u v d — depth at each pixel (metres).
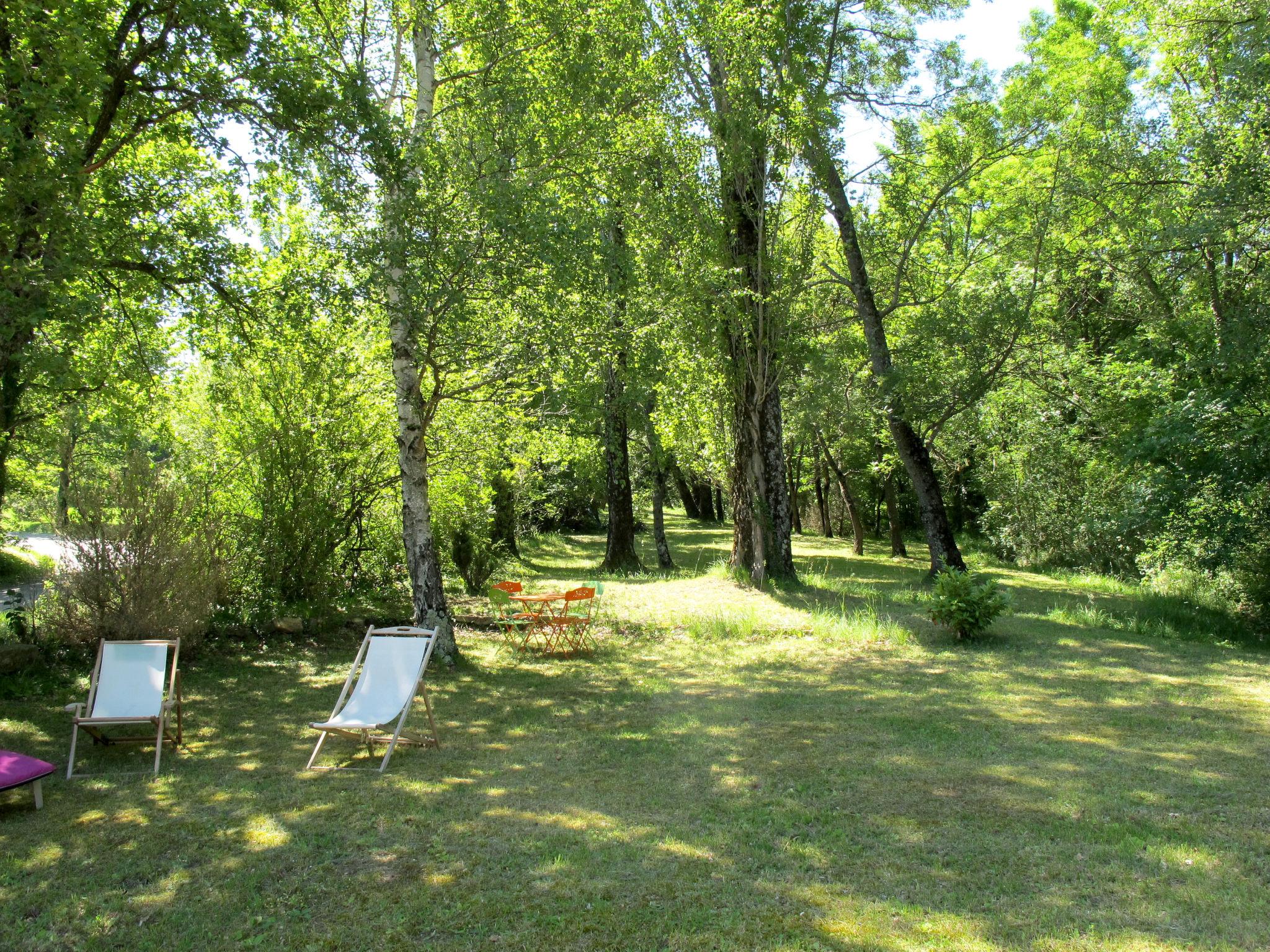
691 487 47.16
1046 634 11.95
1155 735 6.79
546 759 6.22
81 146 7.63
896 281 18.16
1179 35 16.94
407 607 12.80
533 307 9.56
